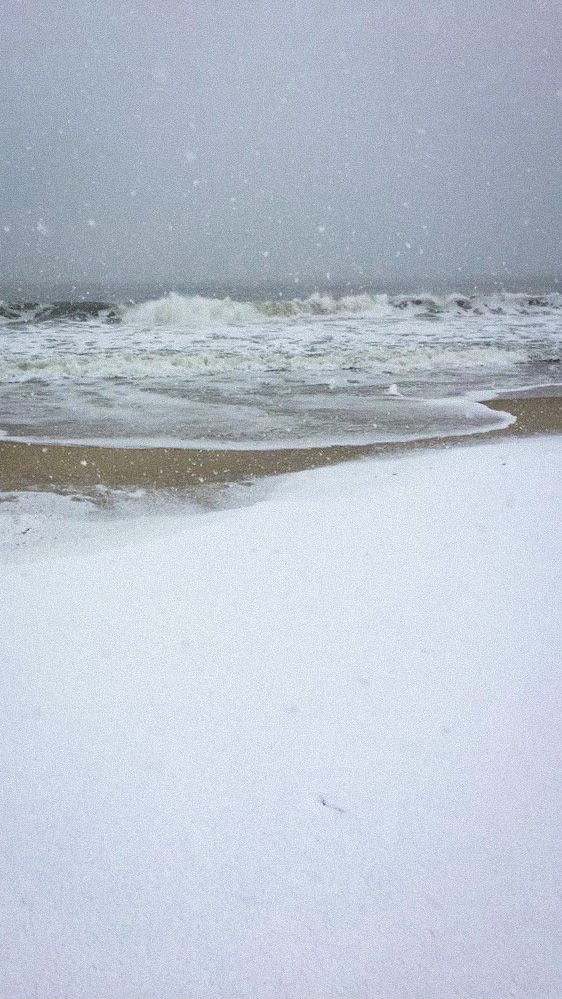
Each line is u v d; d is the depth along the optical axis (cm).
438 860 153
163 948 134
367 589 310
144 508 464
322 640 261
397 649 252
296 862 154
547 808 168
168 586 321
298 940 135
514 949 132
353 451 633
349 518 425
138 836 163
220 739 200
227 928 138
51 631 274
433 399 912
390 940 135
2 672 242
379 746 195
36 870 154
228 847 159
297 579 325
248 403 877
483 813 167
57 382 1009
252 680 233
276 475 550
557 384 1032
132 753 195
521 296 2423
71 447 641
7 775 186
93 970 130
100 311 1764
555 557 345
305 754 192
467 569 332
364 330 1600
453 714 210
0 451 619
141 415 800
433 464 569
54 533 409
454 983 126
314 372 1123
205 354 1185
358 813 168
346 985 126
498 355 1261
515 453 600
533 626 268
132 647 259
